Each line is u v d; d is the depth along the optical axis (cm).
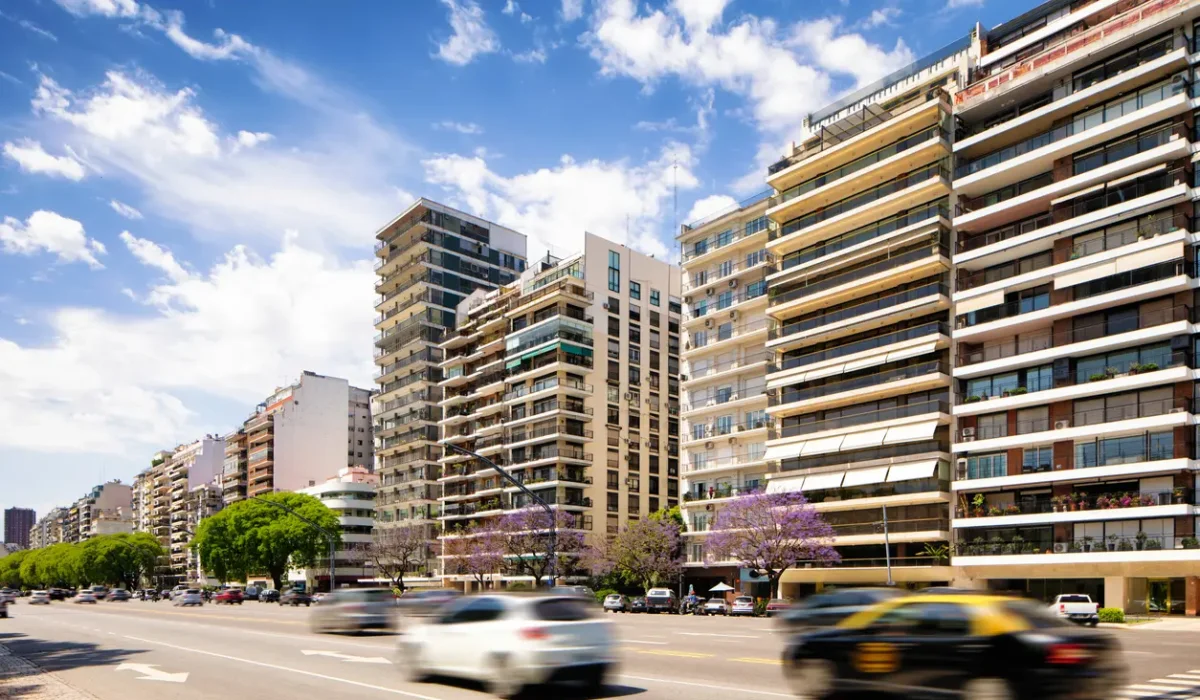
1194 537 4053
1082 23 4931
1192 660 1933
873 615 1295
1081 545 4422
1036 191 4788
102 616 4750
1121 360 4419
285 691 1480
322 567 11000
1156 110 4334
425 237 10581
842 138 6141
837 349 5831
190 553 15762
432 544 9500
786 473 6009
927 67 5834
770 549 5362
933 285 5278
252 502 10094
